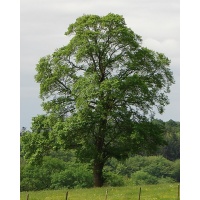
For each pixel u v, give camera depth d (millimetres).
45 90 55469
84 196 42250
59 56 55750
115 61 54656
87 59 54969
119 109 53719
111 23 54125
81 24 54531
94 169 56000
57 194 44719
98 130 54719
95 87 51688
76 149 54125
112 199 39688
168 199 38375
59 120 54781
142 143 54531
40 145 54688
